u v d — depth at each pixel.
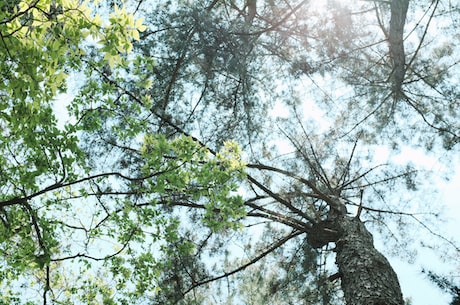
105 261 5.32
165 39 7.44
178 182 4.84
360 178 8.92
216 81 8.38
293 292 8.65
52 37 4.12
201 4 7.83
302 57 8.78
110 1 8.15
